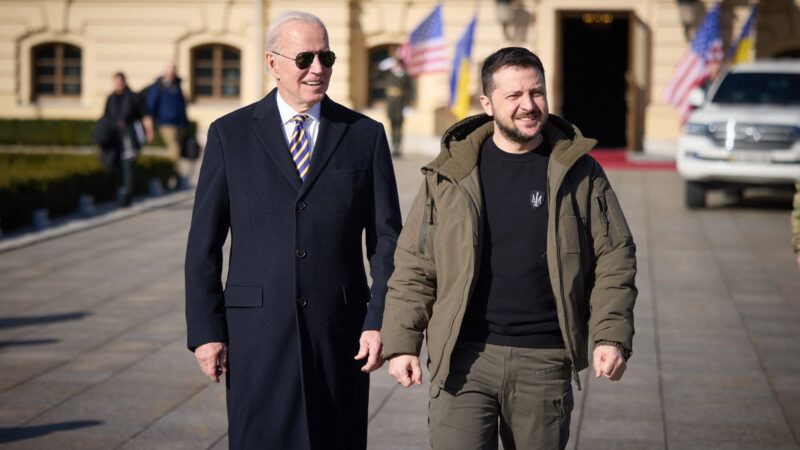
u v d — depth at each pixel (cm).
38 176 1400
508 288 392
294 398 427
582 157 400
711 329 861
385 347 402
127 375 728
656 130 2278
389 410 657
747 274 1083
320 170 434
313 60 432
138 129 1545
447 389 400
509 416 400
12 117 2478
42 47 2505
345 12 2361
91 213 1471
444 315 393
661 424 633
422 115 2375
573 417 645
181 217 1473
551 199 388
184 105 1780
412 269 405
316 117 445
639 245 1244
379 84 2422
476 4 2320
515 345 392
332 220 433
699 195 1520
